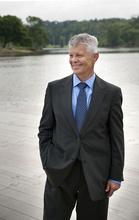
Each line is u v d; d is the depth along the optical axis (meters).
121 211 2.67
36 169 3.69
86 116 1.71
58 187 1.81
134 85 11.38
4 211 2.72
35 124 5.87
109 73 16.95
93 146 1.73
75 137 1.74
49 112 1.86
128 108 7.02
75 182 1.81
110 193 1.78
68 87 1.80
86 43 1.67
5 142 4.77
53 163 1.76
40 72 19.06
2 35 84.50
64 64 26.77
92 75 1.78
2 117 6.54
